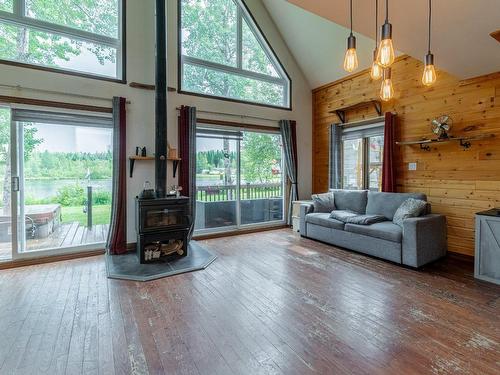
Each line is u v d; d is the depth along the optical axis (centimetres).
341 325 212
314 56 533
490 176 343
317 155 593
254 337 197
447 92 382
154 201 354
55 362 172
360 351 182
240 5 514
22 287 279
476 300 252
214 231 493
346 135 528
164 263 347
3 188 345
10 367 168
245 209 530
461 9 216
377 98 473
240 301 251
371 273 319
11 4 342
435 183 397
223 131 489
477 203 354
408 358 174
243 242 454
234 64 511
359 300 253
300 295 263
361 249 386
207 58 481
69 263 351
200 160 478
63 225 378
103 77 384
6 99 327
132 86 403
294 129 562
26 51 349
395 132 447
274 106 546
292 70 568
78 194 386
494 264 291
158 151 371
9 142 340
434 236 350
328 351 182
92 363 171
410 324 213
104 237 404
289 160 554
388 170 443
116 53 404
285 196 569
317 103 590
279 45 551
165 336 198
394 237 342
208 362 172
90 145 391
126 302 248
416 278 304
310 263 353
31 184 355
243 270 328
